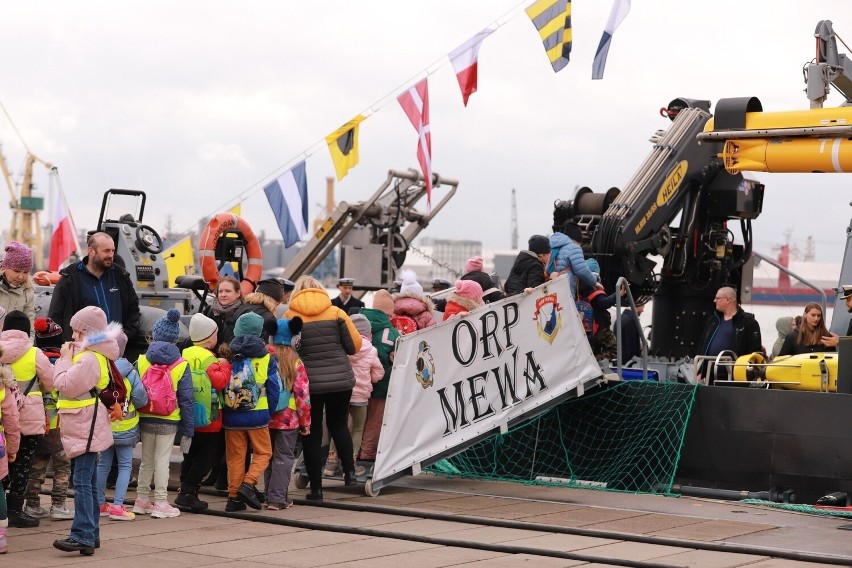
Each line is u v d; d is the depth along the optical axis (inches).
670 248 509.4
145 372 347.3
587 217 517.3
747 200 520.1
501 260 804.0
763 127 446.3
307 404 366.9
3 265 384.5
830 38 454.9
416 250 837.8
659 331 526.9
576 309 438.3
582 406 445.7
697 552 310.3
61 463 347.9
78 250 728.3
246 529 337.1
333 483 429.1
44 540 317.1
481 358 414.6
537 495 412.2
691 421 421.1
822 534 337.7
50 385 328.5
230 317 394.9
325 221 821.9
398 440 397.4
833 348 432.8
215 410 358.3
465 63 531.2
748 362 424.8
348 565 287.0
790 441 399.9
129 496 390.0
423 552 305.9
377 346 427.2
